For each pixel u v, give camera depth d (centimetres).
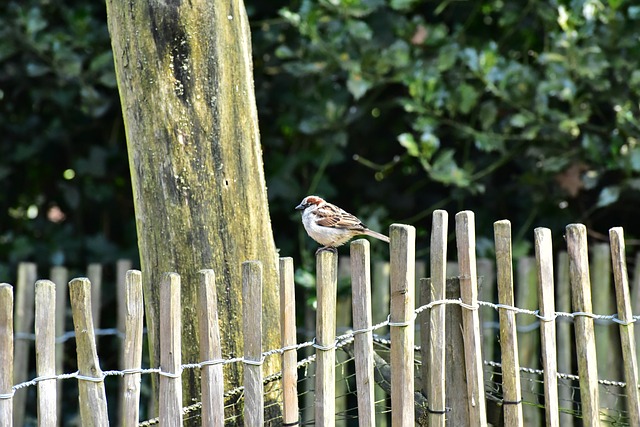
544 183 1266
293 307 660
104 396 616
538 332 1119
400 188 1411
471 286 696
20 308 1165
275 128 1376
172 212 727
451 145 1377
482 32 1362
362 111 1306
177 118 728
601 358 1077
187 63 729
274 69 1338
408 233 662
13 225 1503
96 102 1327
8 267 1402
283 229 1398
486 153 1342
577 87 1210
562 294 1097
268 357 749
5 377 591
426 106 1249
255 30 1351
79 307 610
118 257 1417
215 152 732
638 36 1193
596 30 1202
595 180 1216
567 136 1212
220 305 729
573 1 1170
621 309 740
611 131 1240
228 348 728
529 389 1091
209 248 727
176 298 627
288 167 1331
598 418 735
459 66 1274
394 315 670
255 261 640
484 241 1257
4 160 1449
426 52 1288
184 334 728
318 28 1259
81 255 1449
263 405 707
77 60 1300
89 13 1327
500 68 1202
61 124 1445
